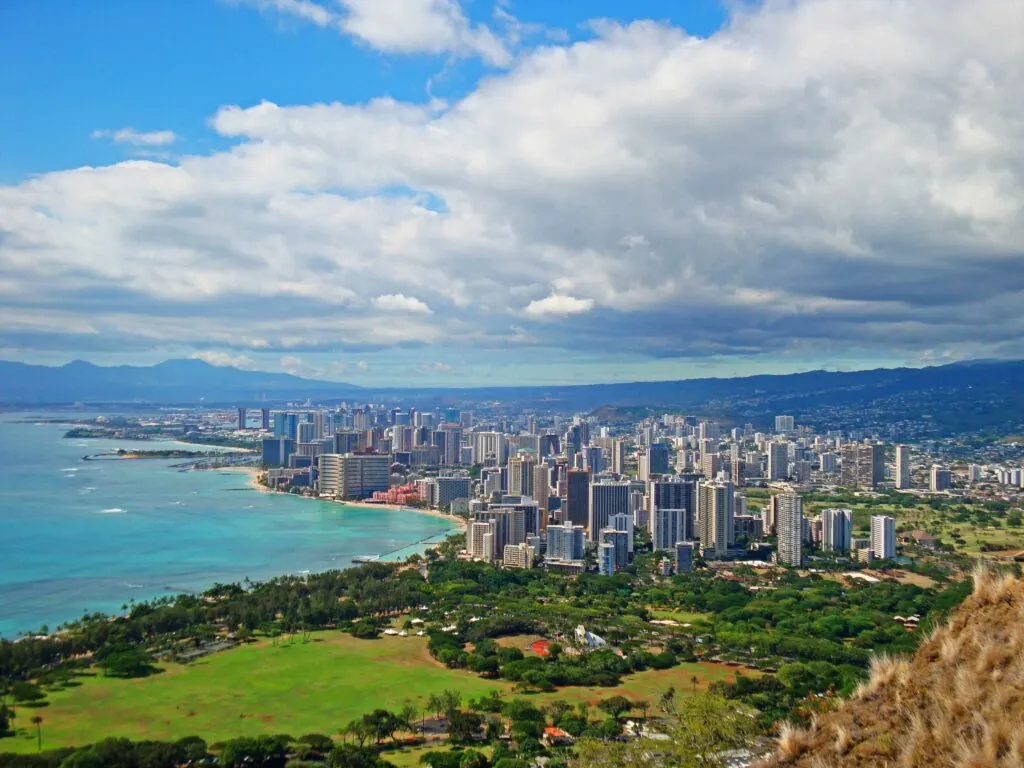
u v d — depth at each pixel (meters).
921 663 30.84
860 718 29.75
